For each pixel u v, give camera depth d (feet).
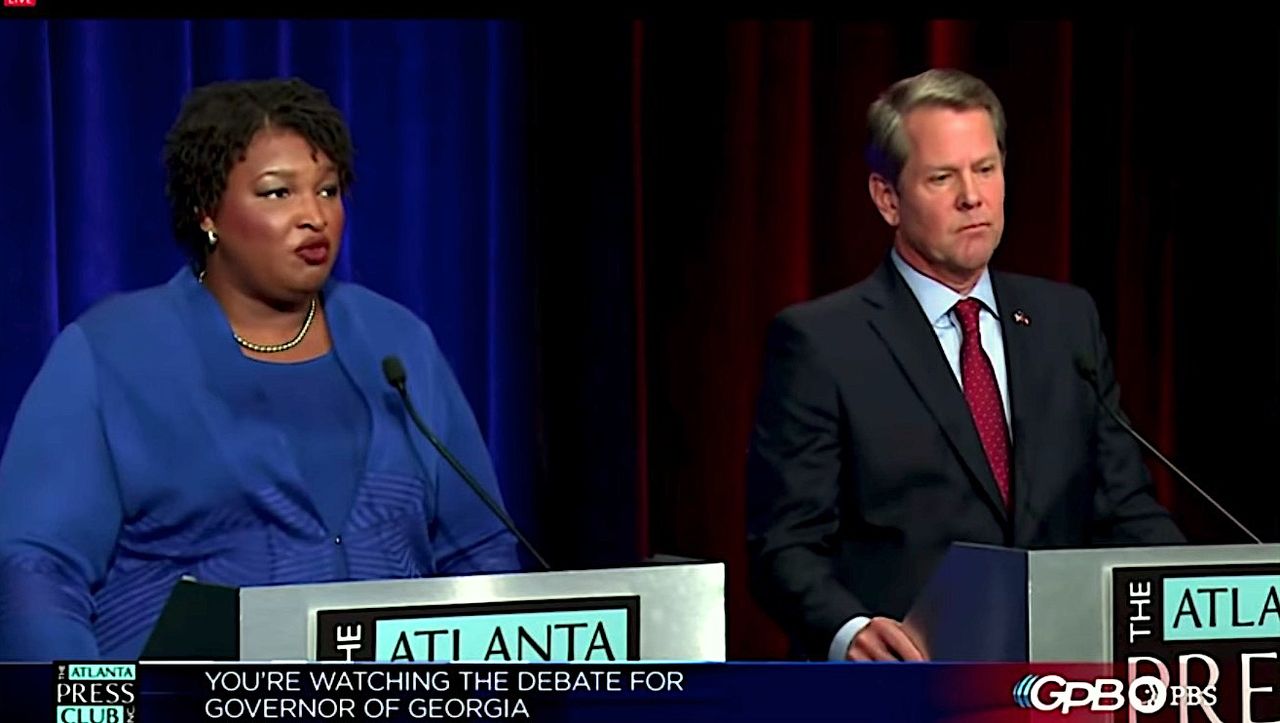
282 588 25.50
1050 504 37.96
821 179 58.54
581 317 55.72
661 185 57.11
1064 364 39.22
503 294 55.21
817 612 35.70
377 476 33.99
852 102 58.49
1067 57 60.39
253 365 33.76
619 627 26.86
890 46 58.80
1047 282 40.45
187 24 50.83
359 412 34.42
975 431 38.04
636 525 55.93
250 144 33.30
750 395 57.57
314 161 33.76
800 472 37.73
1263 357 61.41
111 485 32.48
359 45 53.62
